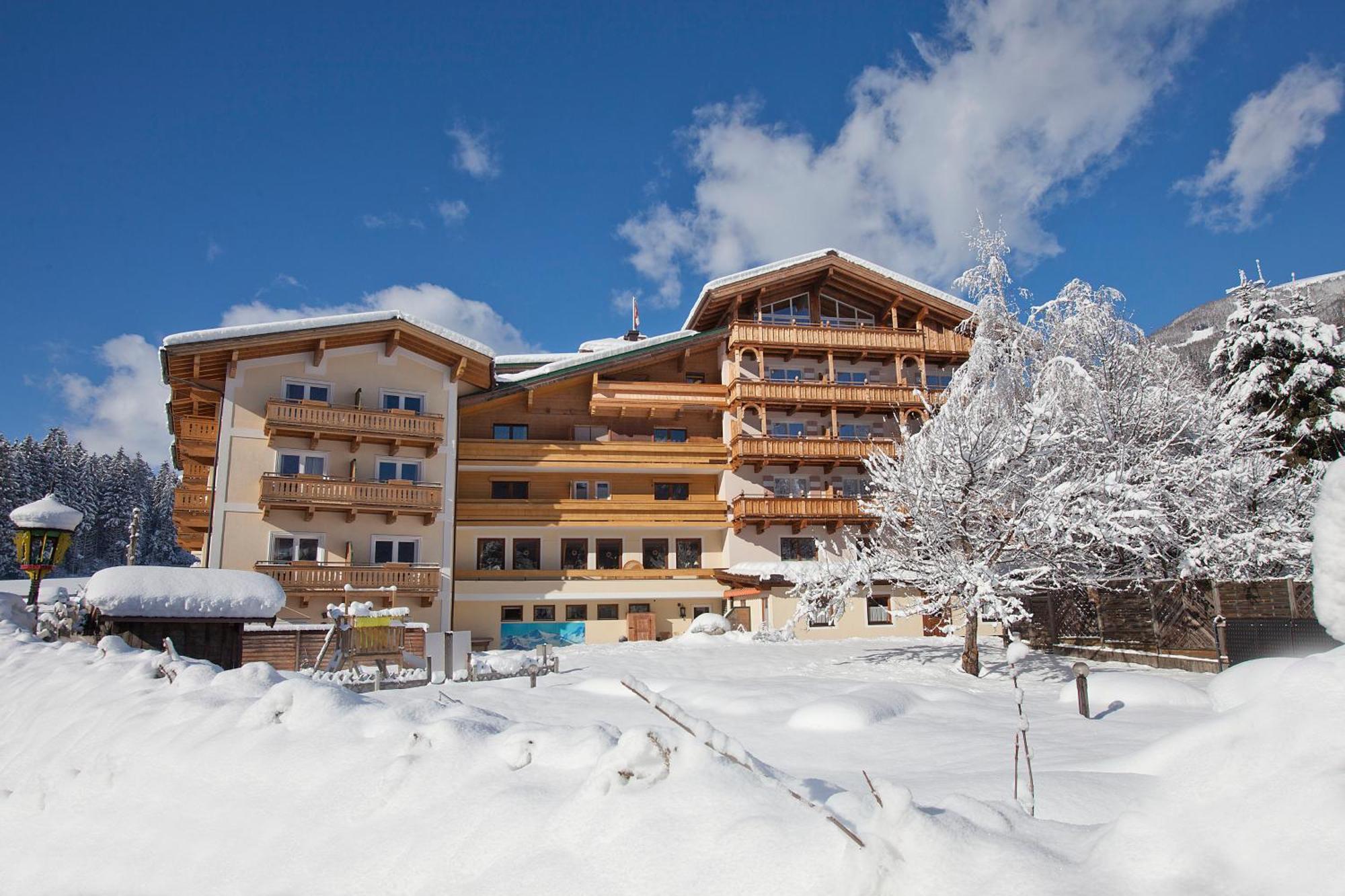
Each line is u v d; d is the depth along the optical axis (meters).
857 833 3.48
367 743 5.19
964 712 12.09
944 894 3.14
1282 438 31.25
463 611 34.34
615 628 35.31
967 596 20.06
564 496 37.22
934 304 39.62
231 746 5.47
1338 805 3.03
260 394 30.61
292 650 23.48
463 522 35.03
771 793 3.99
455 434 33.41
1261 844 3.09
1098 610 23.17
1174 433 24.44
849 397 38.16
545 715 11.93
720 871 3.55
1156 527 20.00
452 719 5.24
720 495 38.41
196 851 4.83
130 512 90.25
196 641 15.11
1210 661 19.14
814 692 13.43
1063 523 19.44
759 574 33.34
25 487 78.06
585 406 38.06
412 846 4.25
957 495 20.70
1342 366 31.67
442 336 32.53
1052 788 5.22
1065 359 24.75
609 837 3.87
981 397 23.33
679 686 14.50
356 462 31.59
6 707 8.56
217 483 29.52
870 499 36.56
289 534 30.28
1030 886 3.09
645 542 37.19
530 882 3.78
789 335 38.25
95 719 6.81
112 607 14.20
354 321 31.30
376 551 31.41
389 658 18.45
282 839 4.64
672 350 37.91
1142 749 5.61
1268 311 32.66
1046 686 17.83
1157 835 3.26
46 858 5.37
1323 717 3.51
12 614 14.32
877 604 33.94
